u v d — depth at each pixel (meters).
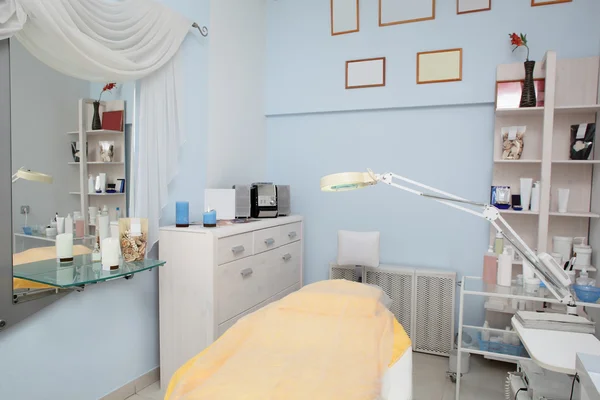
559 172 2.66
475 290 2.19
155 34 2.14
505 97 2.67
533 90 2.55
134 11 2.01
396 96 3.07
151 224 2.22
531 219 2.72
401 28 3.05
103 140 1.98
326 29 3.28
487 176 2.88
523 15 2.73
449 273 2.80
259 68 3.38
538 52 2.71
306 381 1.18
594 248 2.49
